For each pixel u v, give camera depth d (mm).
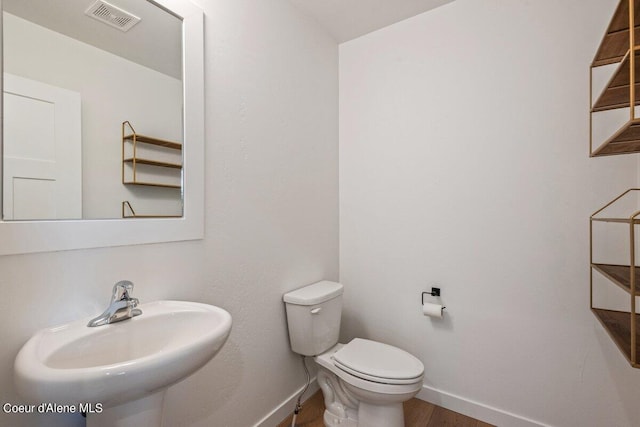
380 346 1644
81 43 939
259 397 1531
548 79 1512
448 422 1660
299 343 1644
